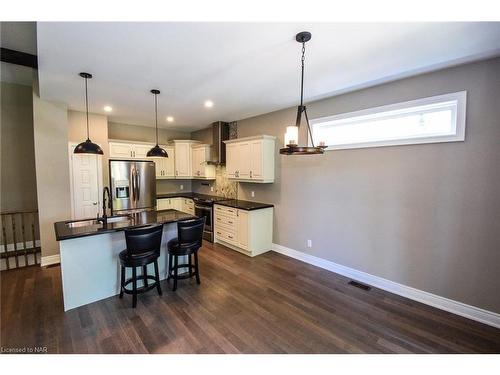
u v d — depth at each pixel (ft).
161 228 9.63
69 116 15.12
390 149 10.08
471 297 8.37
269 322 8.17
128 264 8.86
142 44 6.97
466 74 8.19
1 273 11.87
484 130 7.93
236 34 6.46
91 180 14.75
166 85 10.44
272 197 15.29
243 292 10.15
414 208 9.52
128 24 5.99
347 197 11.59
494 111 7.75
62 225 9.77
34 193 15.43
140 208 18.08
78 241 9.02
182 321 8.18
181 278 10.47
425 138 9.07
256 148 14.73
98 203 14.99
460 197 8.46
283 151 7.09
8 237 14.83
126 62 8.15
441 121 8.97
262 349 6.96
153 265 11.06
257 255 14.53
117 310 8.80
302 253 13.70
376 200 10.59
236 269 12.48
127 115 16.43
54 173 13.10
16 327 7.82
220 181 19.80
